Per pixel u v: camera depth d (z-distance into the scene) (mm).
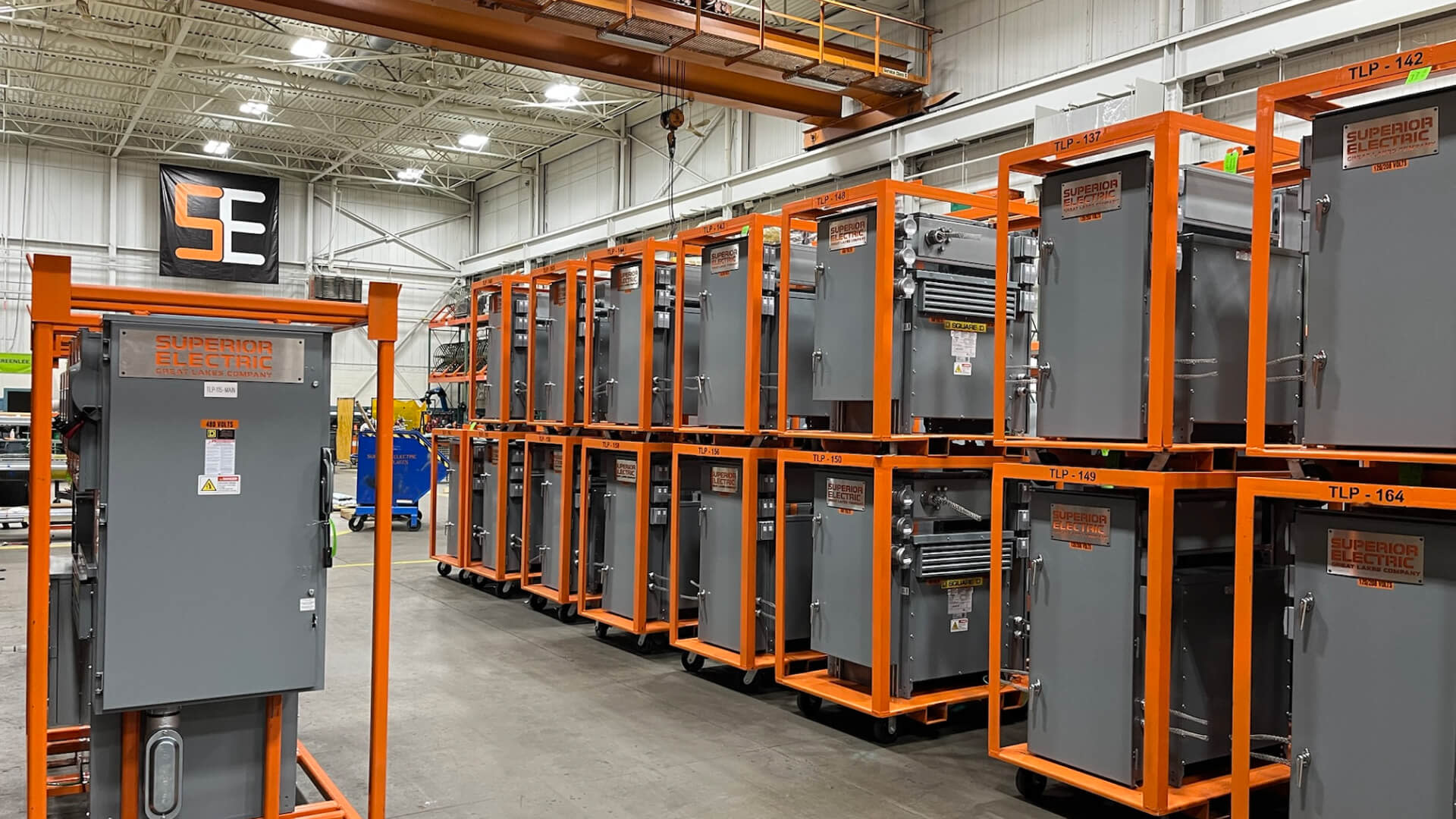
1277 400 3793
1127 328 3582
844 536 4879
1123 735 3604
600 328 7234
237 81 15727
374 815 3303
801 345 5551
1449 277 2648
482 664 6031
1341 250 2885
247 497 3037
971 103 10711
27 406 11391
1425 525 2729
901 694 4707
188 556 2963
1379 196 2799
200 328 2969
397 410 18734
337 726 4777
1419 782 2738
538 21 9242
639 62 10672
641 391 6312
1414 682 2750
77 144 19500
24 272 19172
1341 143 2885
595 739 4625
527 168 21172
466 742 4570
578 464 7215
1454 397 2635
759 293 5371
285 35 14328
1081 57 9750
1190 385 3553
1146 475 3486
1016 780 4125
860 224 4715
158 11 12977
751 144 14570
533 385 7750
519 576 8031
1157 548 3453
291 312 3129
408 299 23125
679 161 16250
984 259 4875
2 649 6180
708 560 5871
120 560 2877
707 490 5883
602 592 7035
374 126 18781
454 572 9422
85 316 3428
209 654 2996
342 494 16438
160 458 2924
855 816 3744
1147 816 3740
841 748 4543
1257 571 3795
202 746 3152
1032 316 5113
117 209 19891
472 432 8555
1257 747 3799
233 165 21062
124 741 3039
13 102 17328
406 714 4988
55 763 4113
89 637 2928
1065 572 3844
